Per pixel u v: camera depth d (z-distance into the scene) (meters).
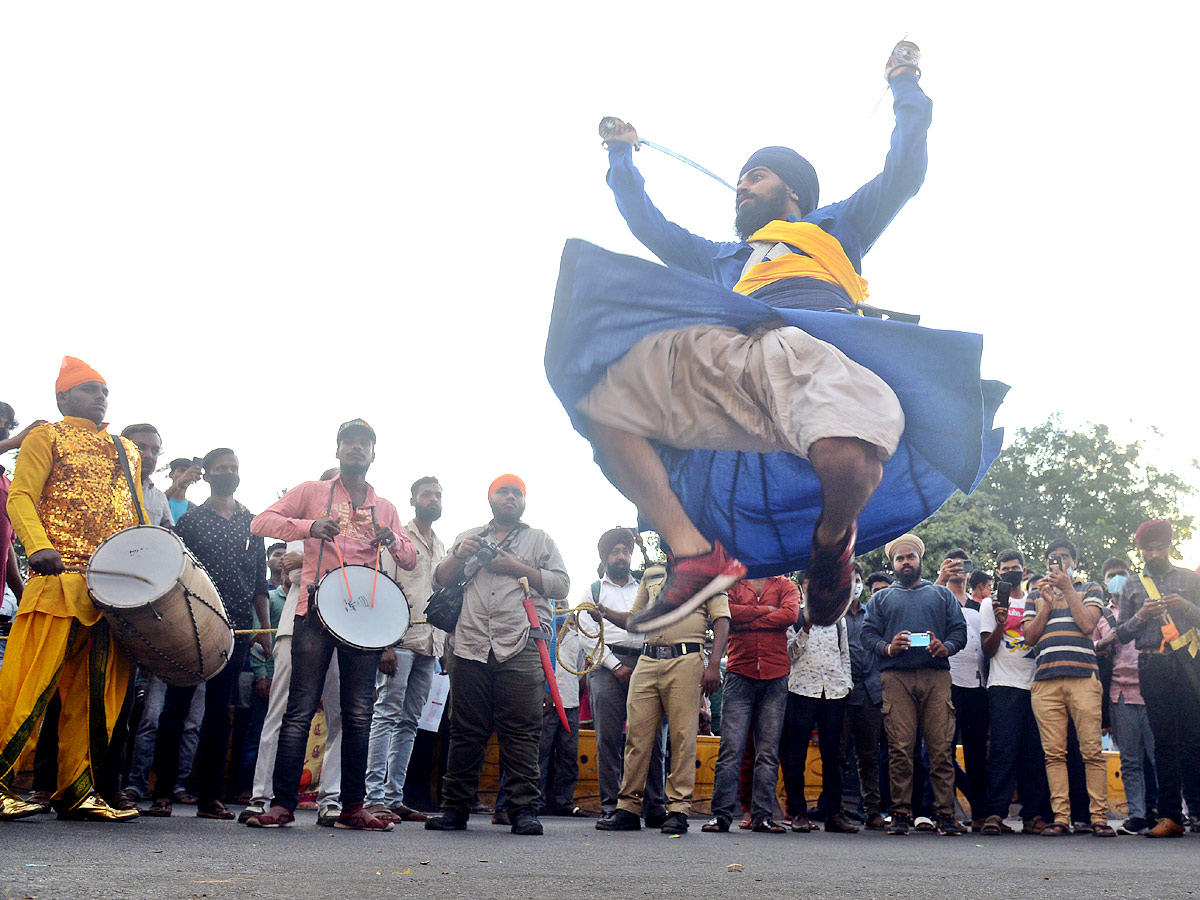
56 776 4.84
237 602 5.96
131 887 2.53
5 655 4.42
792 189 2.84
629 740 6.17
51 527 4.61
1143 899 2.85
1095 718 7.06
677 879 3.18
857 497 2.17
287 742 5.16
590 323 2.26
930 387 2.36
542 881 3.00
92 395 4.82
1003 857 4.71
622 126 3.16
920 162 2.78
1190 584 6.96
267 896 2.45
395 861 3.53
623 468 2.33
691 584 2.25
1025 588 8.83
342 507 5.48
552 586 5.77
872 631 7.55
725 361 2.31
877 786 7.72
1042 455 40.62
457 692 5.61
